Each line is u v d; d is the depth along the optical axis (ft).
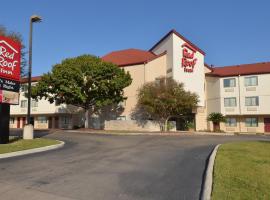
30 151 54.85
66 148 61.41
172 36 143.33
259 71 149.59
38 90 126.31
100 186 30.78
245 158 43.04
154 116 128.57
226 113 154.40
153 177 34.78
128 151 56.03
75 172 36.96
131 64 143.13
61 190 29.25
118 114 142.92
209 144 68.39
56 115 172.35
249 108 150.00
